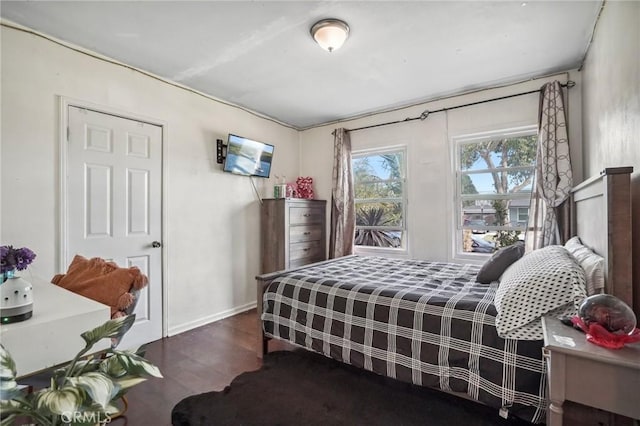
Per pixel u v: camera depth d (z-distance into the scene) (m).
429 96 3.39
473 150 3.31
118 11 1.95
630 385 0.92
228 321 3.33
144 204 2.77
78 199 2.36
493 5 1.91
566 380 1.00
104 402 0.77
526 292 1.49
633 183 1.42
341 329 2.06
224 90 3.21
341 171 4.01
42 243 2.17
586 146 2.53
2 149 2.01
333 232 4.12
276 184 4.16
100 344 1.11
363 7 1.93
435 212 3.47
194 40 2.29
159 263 2.88
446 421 1.68
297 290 2.33
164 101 2.93
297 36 2.25
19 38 2.08
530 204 2.85
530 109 2.95
